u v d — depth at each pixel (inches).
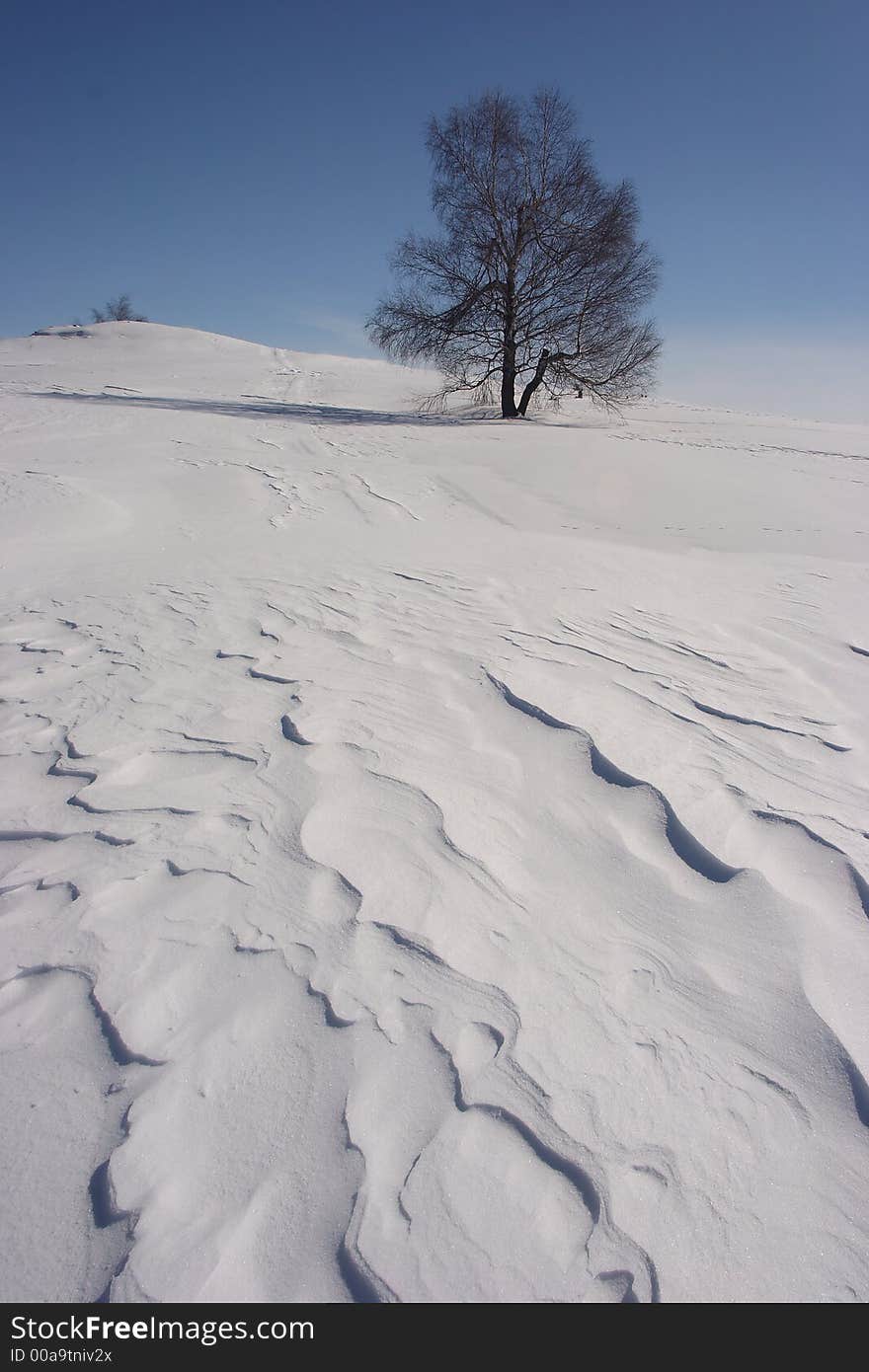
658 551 282.0
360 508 395.5
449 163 857.5
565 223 854.5
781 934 77.5
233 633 183.5
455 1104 60.9
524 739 119.6
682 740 118.5
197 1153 57.7
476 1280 49.7
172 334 1994.3
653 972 73.2
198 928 80.7
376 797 104.1
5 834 100.7
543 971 73.6
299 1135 58.7
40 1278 50.5
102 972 75.5
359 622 187.9
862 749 115.5
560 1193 54.3
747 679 145.4
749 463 533.6
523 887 85.4
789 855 89.5
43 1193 55.4
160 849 95.0
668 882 85.9
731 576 233.1
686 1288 48.9
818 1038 65.6
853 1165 55.8
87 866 92.5
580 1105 60.6
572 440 649.6
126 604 213.9
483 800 102.6
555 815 99.0
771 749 115.6
